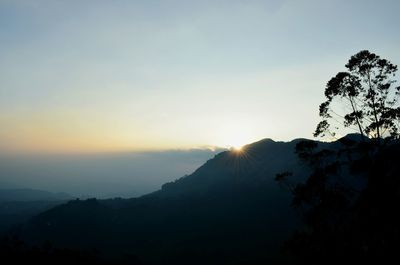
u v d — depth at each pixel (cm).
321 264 3475
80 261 10369
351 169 3522
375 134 3619
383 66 3647
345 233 3447
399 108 3550
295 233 3791
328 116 3831
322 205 3506
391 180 3300
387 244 3158
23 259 9219
